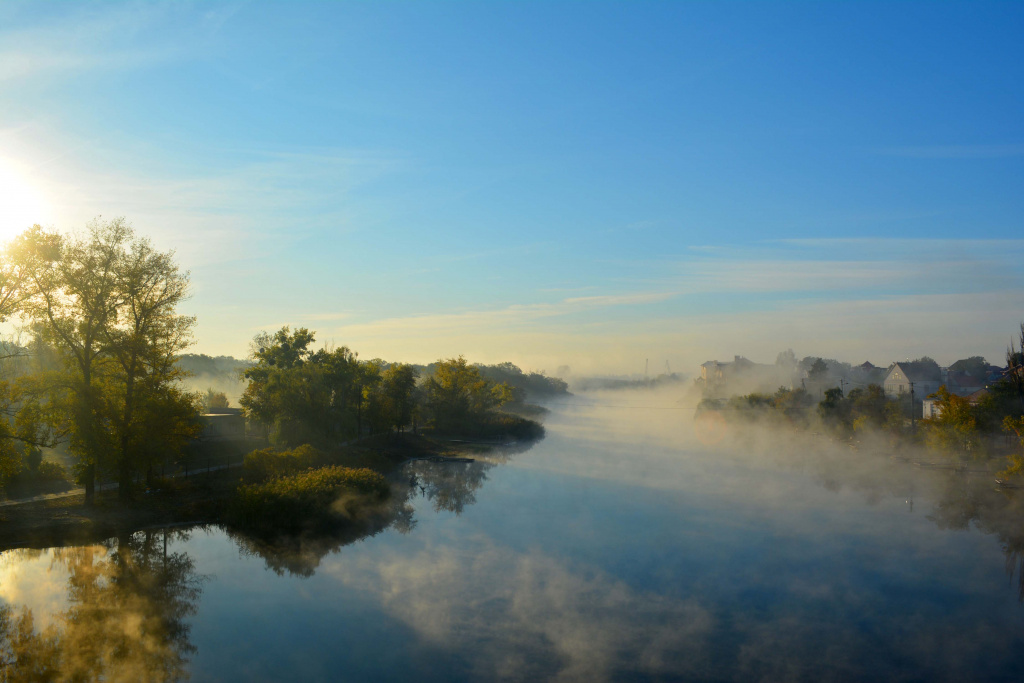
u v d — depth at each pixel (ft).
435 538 118.21
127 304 123.24
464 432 318.86
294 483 128.47
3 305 110.42
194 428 134.41
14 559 100.32
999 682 64.90
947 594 90.94
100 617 78.38
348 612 80.74
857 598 88.79
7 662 66.28
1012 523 135.44
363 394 270.46
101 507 120.67
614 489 173.78
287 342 299.38
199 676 63.46
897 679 65.26
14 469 110.73
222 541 112.27
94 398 118.93
